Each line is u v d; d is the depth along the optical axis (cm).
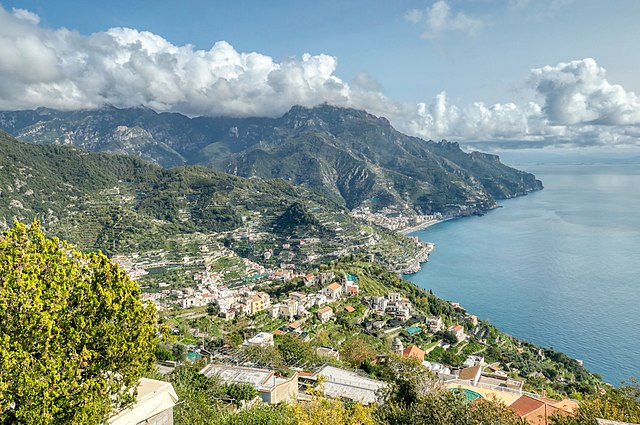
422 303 15962
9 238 2162
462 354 11738
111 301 2244
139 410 2378
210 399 3853
